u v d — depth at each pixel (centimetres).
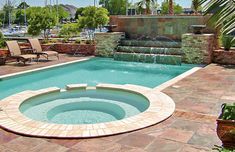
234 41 276
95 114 676
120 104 753
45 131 510
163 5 3188
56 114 672
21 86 991
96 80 1111
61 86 1000
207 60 1352
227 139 413
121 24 1778
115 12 4956
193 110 636
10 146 456
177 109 645
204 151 431
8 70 1149
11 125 538
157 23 1673
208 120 570
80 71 1285
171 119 579
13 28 4697
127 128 524
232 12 246
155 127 535
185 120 571
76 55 1669
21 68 1198
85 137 486
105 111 699
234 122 407
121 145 458
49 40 1905
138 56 1480
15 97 734
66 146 457
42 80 1096
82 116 660
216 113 613
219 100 718
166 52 1460
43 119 634
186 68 1304
